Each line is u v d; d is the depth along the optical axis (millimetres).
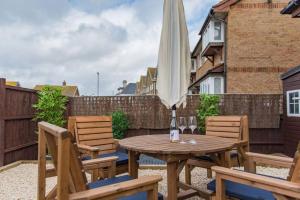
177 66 3469
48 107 6574
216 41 12852
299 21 11641
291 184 1853
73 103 7785
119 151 4344
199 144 2967
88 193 1757
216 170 2328
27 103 6434
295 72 6777
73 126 4168
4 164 5473
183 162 2977
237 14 11820
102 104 7801
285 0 11703
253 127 7746
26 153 6445
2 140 5375
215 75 12516
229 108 7750
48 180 4668
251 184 2084
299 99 6672
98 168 2992
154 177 2109
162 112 7738
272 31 11711
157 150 2629
